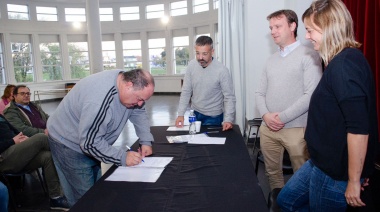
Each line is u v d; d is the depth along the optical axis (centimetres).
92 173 170
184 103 261
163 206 109
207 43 231
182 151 177
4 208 196
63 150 163
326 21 111
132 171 145
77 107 150
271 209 156
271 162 215
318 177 123
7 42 1016
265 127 214
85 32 1188
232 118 236
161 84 1223
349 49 108
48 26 1115
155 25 1195
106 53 1247
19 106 328
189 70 259
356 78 101
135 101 142
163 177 137
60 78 1170
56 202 243
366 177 114
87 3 738
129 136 504
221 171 143
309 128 123
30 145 237
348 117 103
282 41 190
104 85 142
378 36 184
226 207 107
